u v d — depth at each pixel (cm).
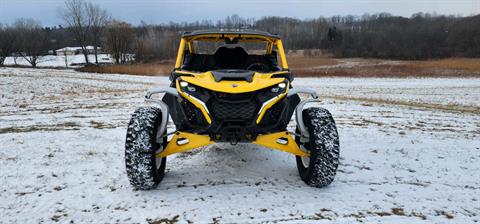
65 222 316
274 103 375
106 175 432
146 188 377
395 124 824
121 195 370
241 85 369
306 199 363
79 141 605
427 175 448
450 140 645
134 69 4025
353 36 10681
